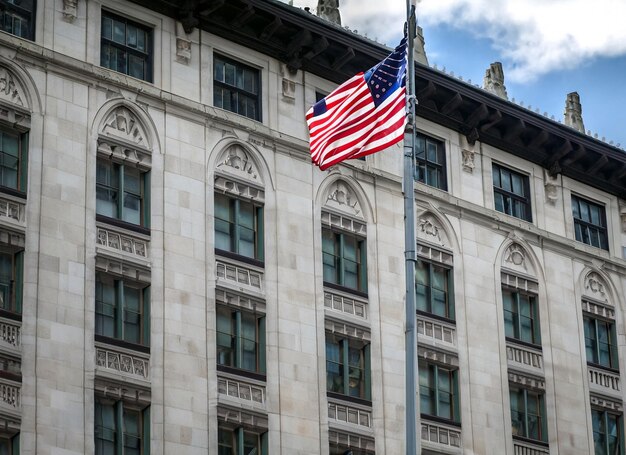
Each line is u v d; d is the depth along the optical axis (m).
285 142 57.25
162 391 50.94
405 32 45.06
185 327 52.16
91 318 49.88
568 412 63.34
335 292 56.84
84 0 53.38
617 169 68.69
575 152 66.88
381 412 56.66
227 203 55.09
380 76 45.34
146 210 52.84
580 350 65.06
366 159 59.78
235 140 55.84
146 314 51.59
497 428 60.47
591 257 67.19
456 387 59.81
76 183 51.03
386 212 59.72
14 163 50.19
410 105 42.69
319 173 57.91
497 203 64.50
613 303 67.44
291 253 56.00
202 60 56.03
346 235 58.22
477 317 61.53
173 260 52.69
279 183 56.62
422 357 58.94
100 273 50.94
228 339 53.44
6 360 47.75
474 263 62.34
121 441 49.69
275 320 54.69
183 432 50.97
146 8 55.03
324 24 58.12
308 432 54.19
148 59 54.81
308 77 59.12
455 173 63.12
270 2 56.56
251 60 57.56
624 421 65.50
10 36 51.00
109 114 52.78
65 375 48.75
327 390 55.47
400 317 58.56
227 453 52.16
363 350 57.22
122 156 52.72
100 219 51.34
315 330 55.62
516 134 65.19
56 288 49.41
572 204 67.75
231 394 52.69
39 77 51.34
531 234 65.06
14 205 49.47
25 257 49.12
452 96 62.62
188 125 54.72
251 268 54.78
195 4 55.66
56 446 47.84
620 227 69.19
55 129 51.12
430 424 58.34
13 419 47.31
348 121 45.50
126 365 50.47
